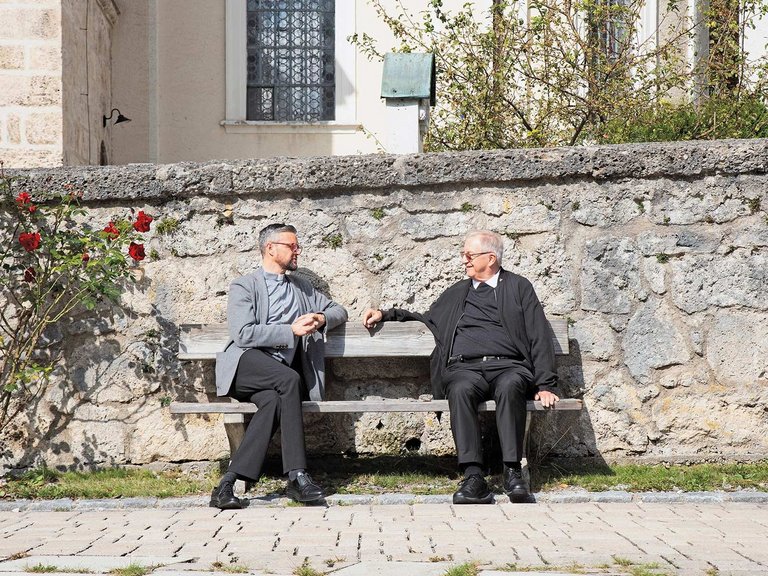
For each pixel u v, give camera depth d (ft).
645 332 20.45
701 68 32.76
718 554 13.23
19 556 13.70
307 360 19.75
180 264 21.13
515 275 19.61
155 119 42.45
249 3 43.52
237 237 21.15
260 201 21.16
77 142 33.99
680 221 20.53
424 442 20.71
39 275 20.85
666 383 20.38
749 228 20.40
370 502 17.92
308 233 21.09
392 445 20.76
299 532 15.08
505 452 18.04
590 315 20.57
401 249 20.98
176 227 21.17
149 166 21.12
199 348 20.43
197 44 43.06
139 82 42.29
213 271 21.11
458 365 19.15
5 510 18.04
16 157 31.32
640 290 20.52
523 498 17.87
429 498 17.97
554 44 33.24
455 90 32.01
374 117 43.34
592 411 20.44
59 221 20.98
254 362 18.78
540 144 31.55
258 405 18.63
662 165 20.43
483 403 18.69
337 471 20.30
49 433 20.98
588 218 20.67
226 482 17.89
